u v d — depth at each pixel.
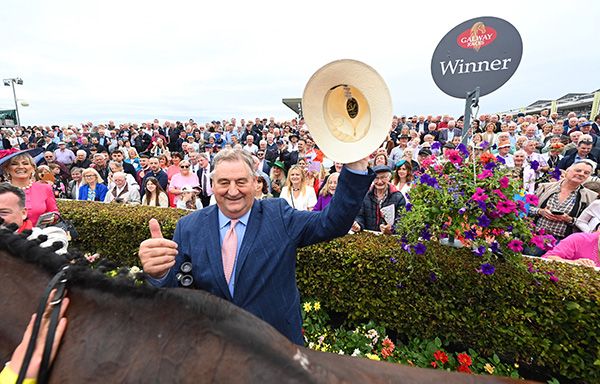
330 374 0.82
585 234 3.07
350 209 1.46
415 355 2.81
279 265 1.56
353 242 3.24
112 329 0.90
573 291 2.45
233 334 0.85
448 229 2.60
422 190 2.72
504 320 2.68
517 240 2.50
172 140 15.74
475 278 2.70
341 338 3.11
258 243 1.56
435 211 2.57
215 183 1.57
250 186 1.59
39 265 1.11
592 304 2.40
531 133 8.86
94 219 4.40
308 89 1.34
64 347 0.89
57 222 3.21
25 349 0.86
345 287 3.21
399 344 3.07
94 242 4.52
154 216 4.27
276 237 1.58
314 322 3.33
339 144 1.35
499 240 2.57
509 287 2.63
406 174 4.58
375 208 3.93
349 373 0.85
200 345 0.85
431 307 2.89
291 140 11.06
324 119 1.37
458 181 2.66
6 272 1.11
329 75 1.32
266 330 0.87
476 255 2.87
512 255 2.57
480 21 3.53
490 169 2.60
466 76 3.71
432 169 2.83
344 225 1.49
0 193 2.22
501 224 2.49
